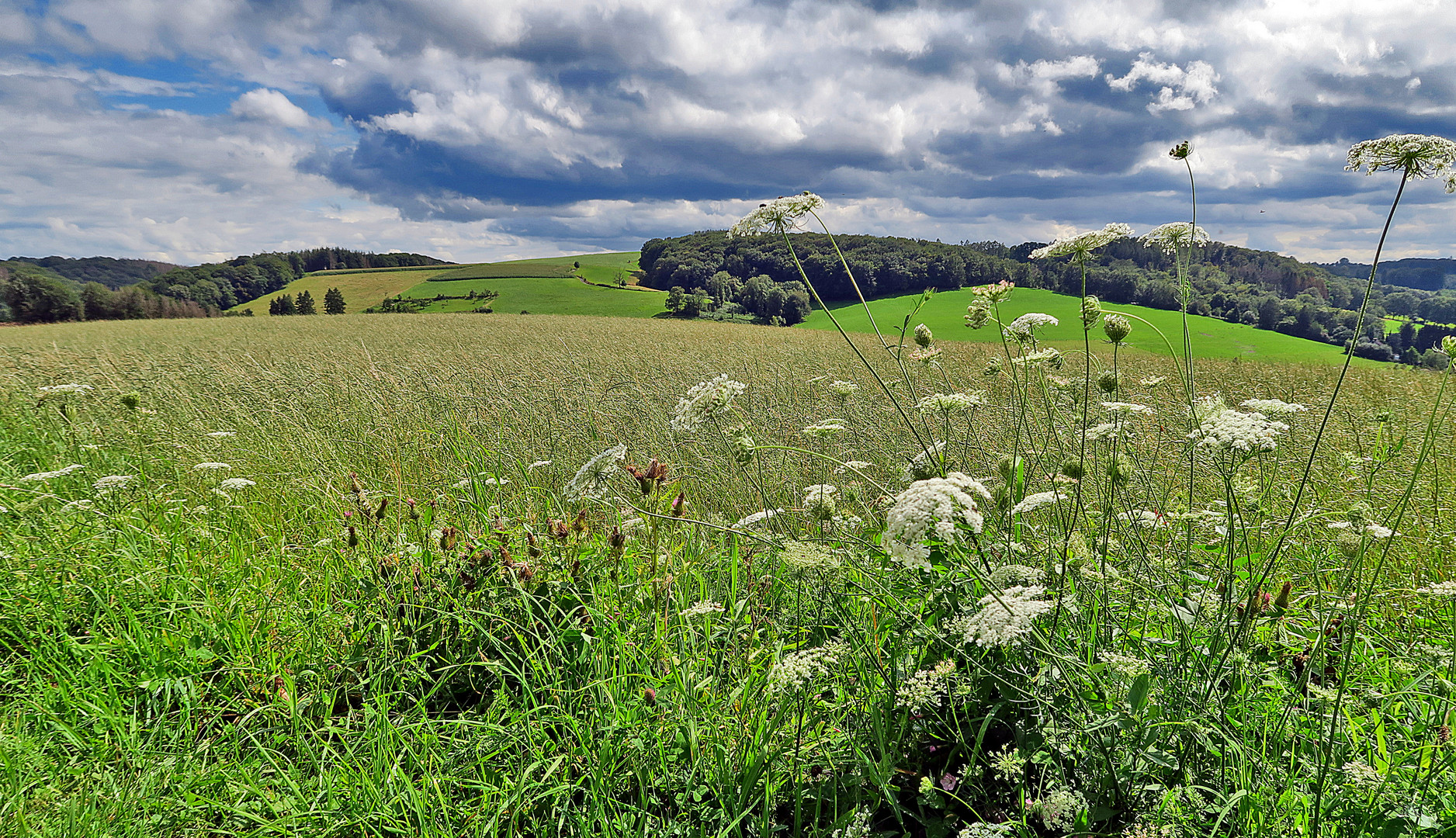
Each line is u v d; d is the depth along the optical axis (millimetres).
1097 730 1860
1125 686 1877
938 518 1793
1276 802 1682
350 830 2070
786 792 2092
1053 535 2607
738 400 7785
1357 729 1994
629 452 5773
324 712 2602
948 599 2201
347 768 2252
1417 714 2057
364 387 8938
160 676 2703
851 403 7355
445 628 2928
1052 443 3670
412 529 3926
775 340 25281
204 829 2090
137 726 2486
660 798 2146
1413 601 2912
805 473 5227
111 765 2297
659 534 3410
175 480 5234
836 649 1942
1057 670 1928
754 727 2201
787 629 2730
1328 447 4648
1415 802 1573
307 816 2055
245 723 2527
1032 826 1845
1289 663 2309
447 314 57906
